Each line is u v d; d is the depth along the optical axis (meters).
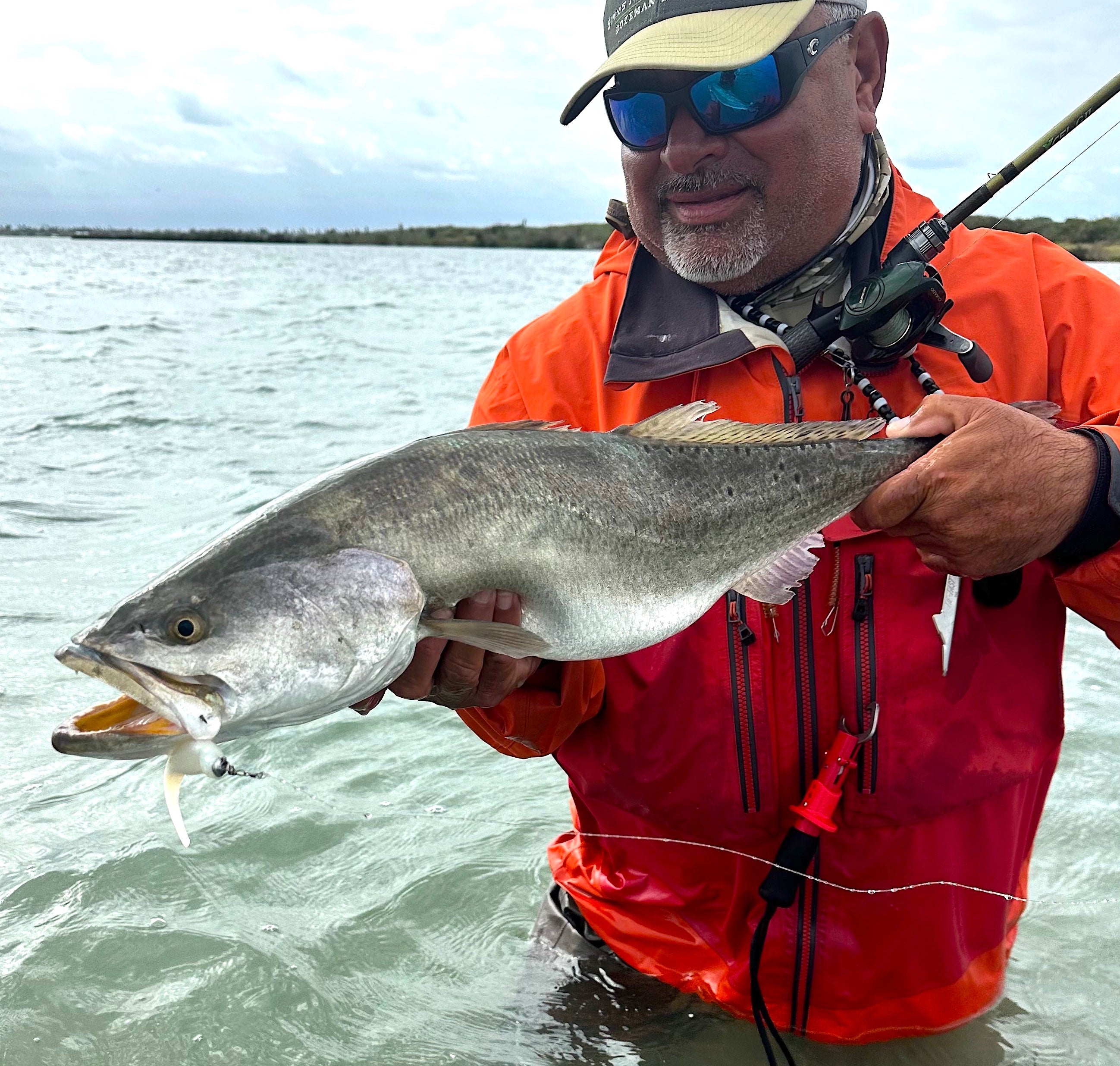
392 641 1.96
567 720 2.57
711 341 2.46
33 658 4.68
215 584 1.88
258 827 3.60
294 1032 2.68
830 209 2.46
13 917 3.08
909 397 2.45
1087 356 2.36
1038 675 2.46
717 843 2.57
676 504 2.28
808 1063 2.57
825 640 2.40
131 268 52.44
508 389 2.75
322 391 12.16
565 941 2.93
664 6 2.50
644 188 2.53
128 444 8.98
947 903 2.47
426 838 3.57
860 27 2.48
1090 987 2.86
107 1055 2.58
